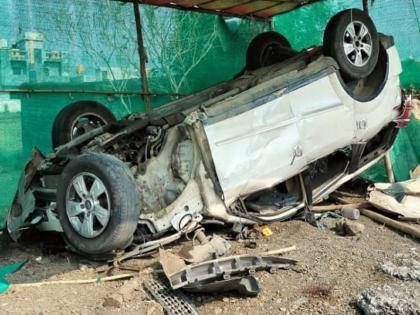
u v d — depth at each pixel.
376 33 6.39
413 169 8.33
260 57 7.67
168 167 5.35
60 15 7.20
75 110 6.46
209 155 5.06
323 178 6.57
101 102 7.54
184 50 8.46
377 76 6.68
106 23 7.62
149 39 8.05
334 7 9.10
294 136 5.66
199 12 8.56
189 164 5.20
